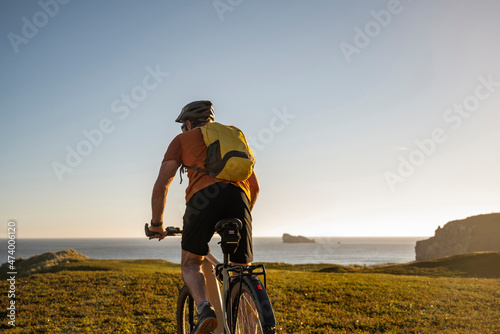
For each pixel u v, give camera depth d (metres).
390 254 191.88
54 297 8.57
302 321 6.07
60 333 5.43
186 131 2.72
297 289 9.84
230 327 2.44
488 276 23.70
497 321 6.31
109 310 7.07
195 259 2.60
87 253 166.38
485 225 133.12
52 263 25.23
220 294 2.86
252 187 2.86
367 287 10.64
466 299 8.73
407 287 11.02
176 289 9.82
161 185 2.52
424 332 5.52
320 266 34.84
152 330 5.54
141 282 11.12
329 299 8.34
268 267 31.64
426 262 35.38
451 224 142.75
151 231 2.68
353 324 5.98
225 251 2.41
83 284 10.80
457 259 33.38
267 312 1.99
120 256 141.88
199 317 2.29
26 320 6.28
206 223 2.49
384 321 6.21
